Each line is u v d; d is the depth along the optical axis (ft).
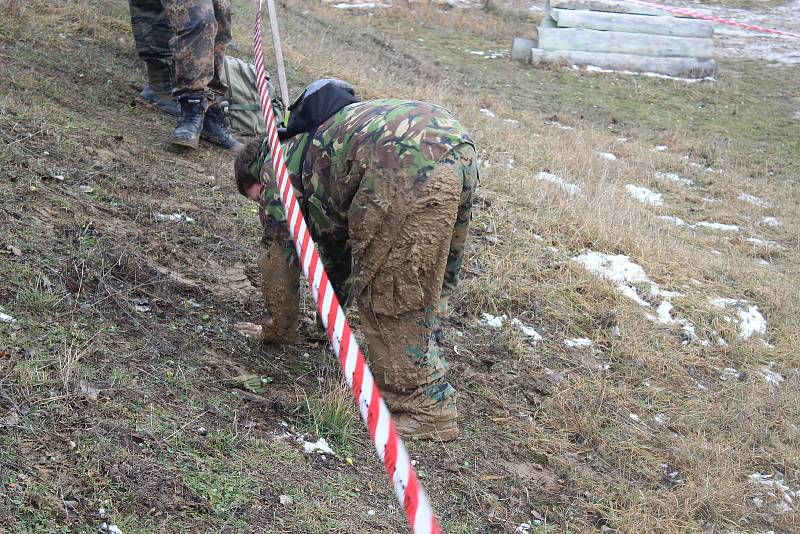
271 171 12.10
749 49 64.59
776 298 21.45
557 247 20.92
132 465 9.41
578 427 14.15
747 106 49.98
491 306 17.29
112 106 22.08
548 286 18.54
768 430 15.78
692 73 55.06
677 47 55.83
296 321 13.19
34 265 12.76
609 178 30.42
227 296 14.56
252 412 11.48
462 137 11.27
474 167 11.43
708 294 20.97
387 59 44.16
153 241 15.33
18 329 11.13
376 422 6.39
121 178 17.40
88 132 19.26
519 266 19.01
